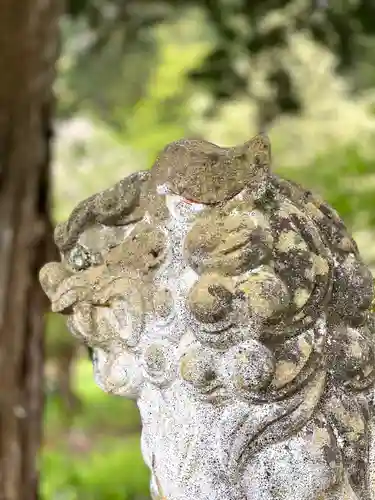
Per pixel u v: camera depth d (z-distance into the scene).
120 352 1.41
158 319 1.36
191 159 1.33
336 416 1.34
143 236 1.38
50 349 5.62
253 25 3.86
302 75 4.08
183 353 1.33
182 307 1.33
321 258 1.35
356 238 2.88
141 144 6.85
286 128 3.80
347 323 1.38
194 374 1.30
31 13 2.60
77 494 4.59
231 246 1.30
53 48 2.69
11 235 2.58
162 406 1.36
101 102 6.36
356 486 1.36
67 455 5.59
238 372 1.29
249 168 1.32
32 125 2.62
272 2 3.71
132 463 5.21
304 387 1.32
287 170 3.26
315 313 1.33
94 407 6.86
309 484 1.31
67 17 4.14
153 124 6.84
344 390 1.36
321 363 1.33
